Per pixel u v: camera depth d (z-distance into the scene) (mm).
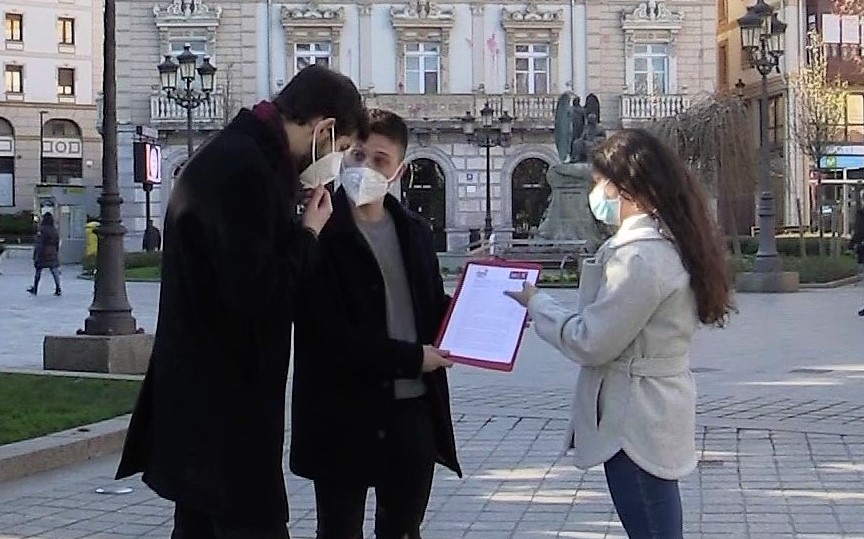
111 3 13305
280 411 4066
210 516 4016
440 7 48219
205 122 47344
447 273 31812
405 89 48281
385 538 4844
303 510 7340
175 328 3986
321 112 4133
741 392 12156
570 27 48781
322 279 4566
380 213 4773
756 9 27844
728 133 41031
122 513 7285
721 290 4125
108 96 13414
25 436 8961
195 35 47844
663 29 48656
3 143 70062
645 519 4176
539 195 48750
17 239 66188
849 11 55031
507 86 48562
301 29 48000
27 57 70438
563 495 7629
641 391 4148
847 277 31984
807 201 54000
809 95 50281
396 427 4695
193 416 3947
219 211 3871
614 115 48812
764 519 6988
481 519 7051
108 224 13383
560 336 4172
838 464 8523
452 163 48281
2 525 6980
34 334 18875
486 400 11594
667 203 4129
